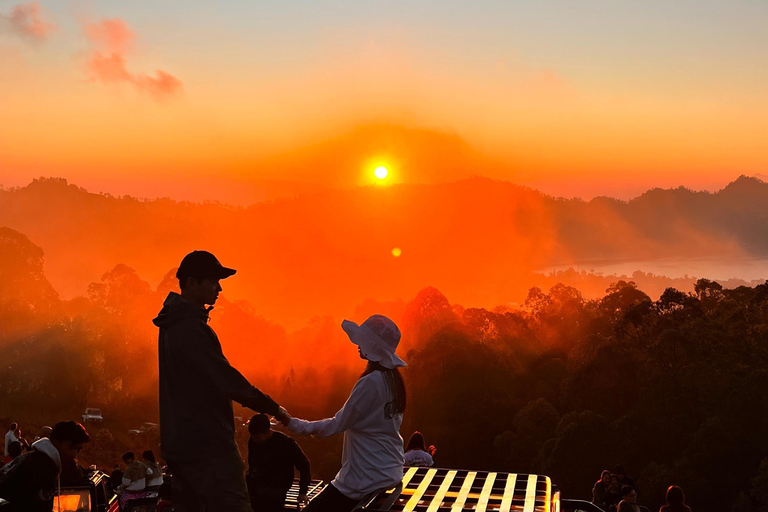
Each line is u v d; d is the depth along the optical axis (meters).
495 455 70.69
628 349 64.81
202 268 4.31
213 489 4.15
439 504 4.63
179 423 4.17
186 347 4.17
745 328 59.69
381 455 5.25
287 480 6.23
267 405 4.48
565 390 65.00
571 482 50.47
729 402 46.44
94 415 90.56
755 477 41.81
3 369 88.44
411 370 82.25
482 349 78.38
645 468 47.84
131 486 12.89
